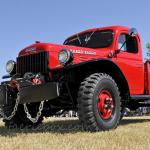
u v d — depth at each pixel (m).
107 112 6.17
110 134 5.54
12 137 5.48
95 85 5.94
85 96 5.85
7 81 6.44
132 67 7.27
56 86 5.84
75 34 7.85
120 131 5.96
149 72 7.72
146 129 6.38
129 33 7.25
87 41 7.48
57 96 5.82
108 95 6.26
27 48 6.60
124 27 7.53
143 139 5.00
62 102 6.51
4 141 5.06
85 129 5.89
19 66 6.66
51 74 6.23
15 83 6.21
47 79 6.25
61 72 6.13
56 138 5.21
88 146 4.44
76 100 6.38
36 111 6.97
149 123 8.02
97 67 6.42
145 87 7.64
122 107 7.13
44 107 6.80
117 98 6.40
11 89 6.32
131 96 7.09
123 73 6.96
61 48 6.42
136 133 5.67
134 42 7.56
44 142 4.86
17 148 4.46
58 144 4.65
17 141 4.99
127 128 6.58
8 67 6.83
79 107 5.87
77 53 6.43
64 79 6.10
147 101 8.23
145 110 12.16
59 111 7.38
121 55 7.11
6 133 6.18
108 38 7.25
